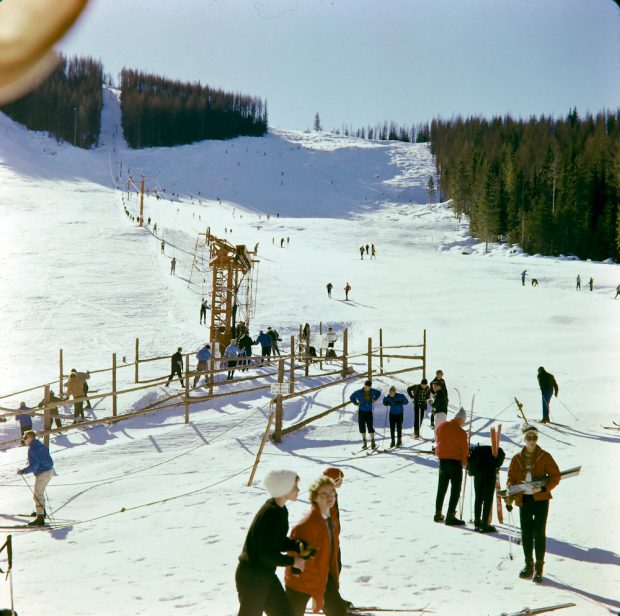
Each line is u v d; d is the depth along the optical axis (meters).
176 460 17.08
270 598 5.80
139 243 66.56
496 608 6.90
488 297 48.16
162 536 11.02
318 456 16.77
